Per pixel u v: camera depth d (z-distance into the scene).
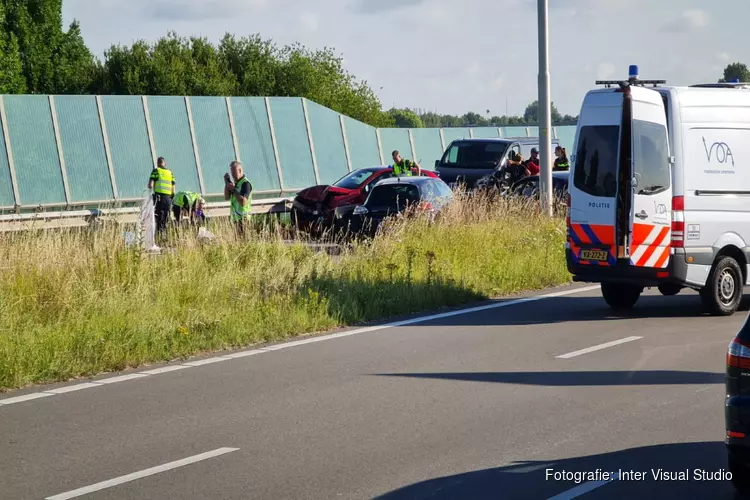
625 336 16.52
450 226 25.89
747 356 8.02
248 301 18.05
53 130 35.44
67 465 9.31
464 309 19.84
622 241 18.64
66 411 11.48
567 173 35.16
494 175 41.12
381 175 35.31
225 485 8.67
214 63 68.31
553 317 18.73
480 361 14.36
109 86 67.81
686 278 18.53
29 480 8.86
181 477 8.91
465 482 8.73
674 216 18.48
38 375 13.16
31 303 16.62
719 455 9.52
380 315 18.86
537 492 8.45
